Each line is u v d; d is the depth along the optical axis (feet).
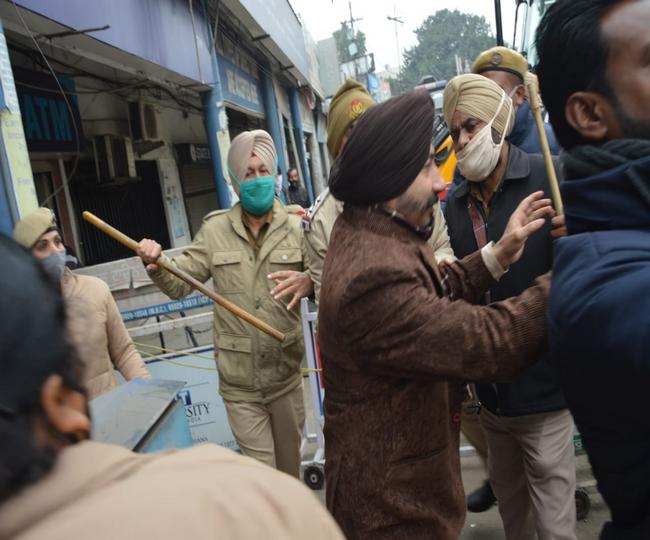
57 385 2.02
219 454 2.31
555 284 3.16
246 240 9.41
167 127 33.19
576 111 3.07
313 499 2.21
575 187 3.09
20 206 9.80
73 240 23.15
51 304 2.05
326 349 4.88
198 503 1.91
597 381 2.83
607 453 2.97
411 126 4.54
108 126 24.53
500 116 7.00
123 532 1.77
